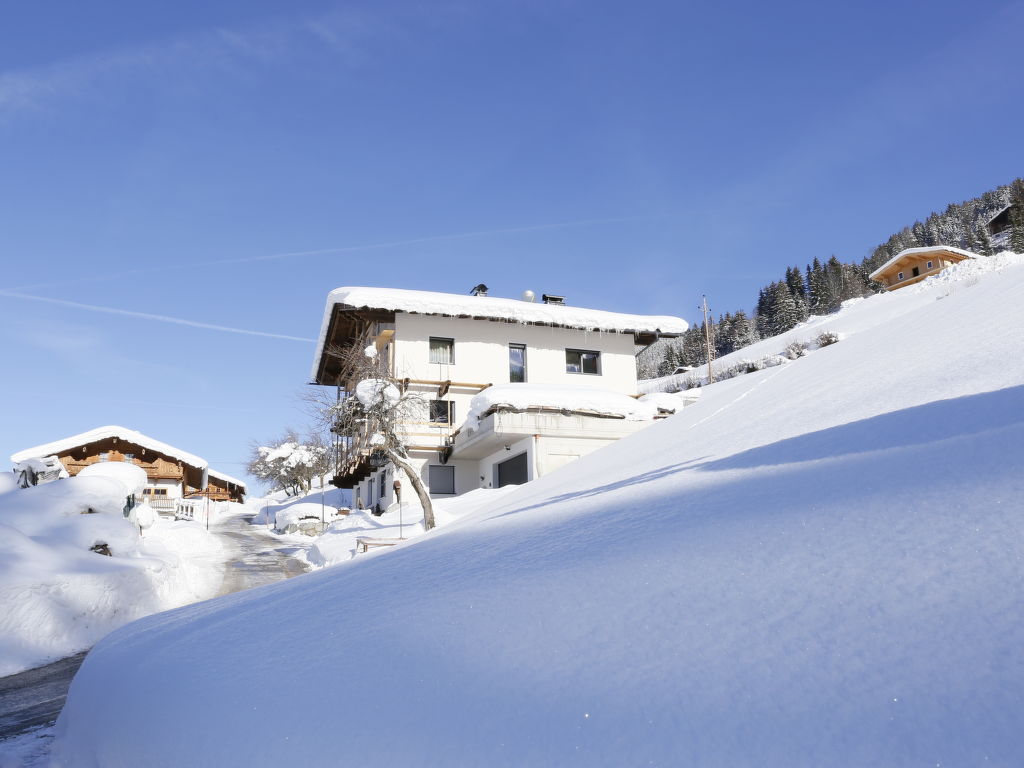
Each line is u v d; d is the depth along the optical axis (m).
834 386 7.49
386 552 6.18
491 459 24.62
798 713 1.36
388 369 24.59
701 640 1.79
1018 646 1.35
